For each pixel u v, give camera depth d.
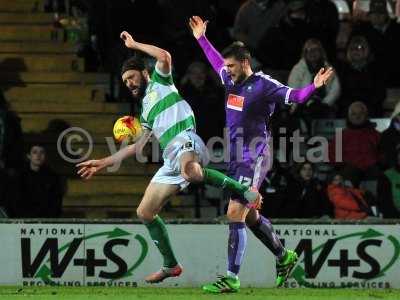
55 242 25.20
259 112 22.31
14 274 25.17
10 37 36.03
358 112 32.16
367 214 29.89
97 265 25.19
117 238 25.20
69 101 34.62
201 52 35.19
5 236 25.17
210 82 33.88
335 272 25.19
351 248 25.20
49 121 34.12
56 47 35.91
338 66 34.84
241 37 35.44
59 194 30.72
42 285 25.14
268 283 25.16
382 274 25.20
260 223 23.11
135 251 25.19
